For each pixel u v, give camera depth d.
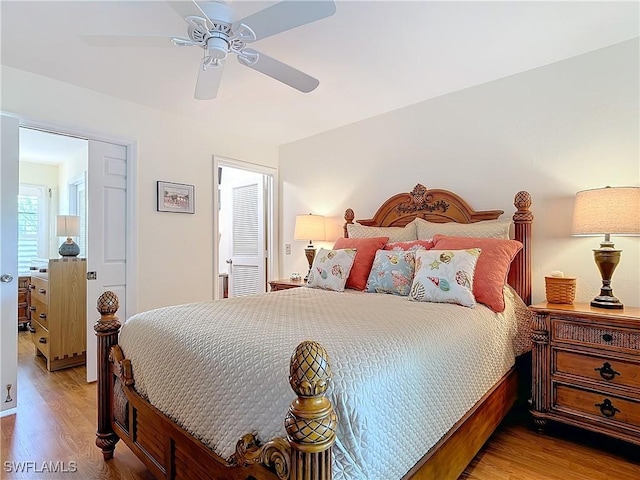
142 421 1.56
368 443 1.00
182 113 3.29
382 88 2.79
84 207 4.50
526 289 2.39
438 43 2.16
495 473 1.69
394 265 2.42
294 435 0.85
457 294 1.96
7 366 2.31
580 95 2.32
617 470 1.71
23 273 4.76
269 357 1.12
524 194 2.41
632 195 1.90
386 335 1.31
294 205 4.14
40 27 1.97
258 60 1.86
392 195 3.26
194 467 1.25
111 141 2.95
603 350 1.83
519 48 2.23
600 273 2.17
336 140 3.71
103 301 1.86
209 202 3.58
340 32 2.03
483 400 1.70
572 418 1.92
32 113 2.50
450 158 2.89
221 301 2.07
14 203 2.35
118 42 1.70
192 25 1.59
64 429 2.10
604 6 1.82
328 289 2.62
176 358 1.39
